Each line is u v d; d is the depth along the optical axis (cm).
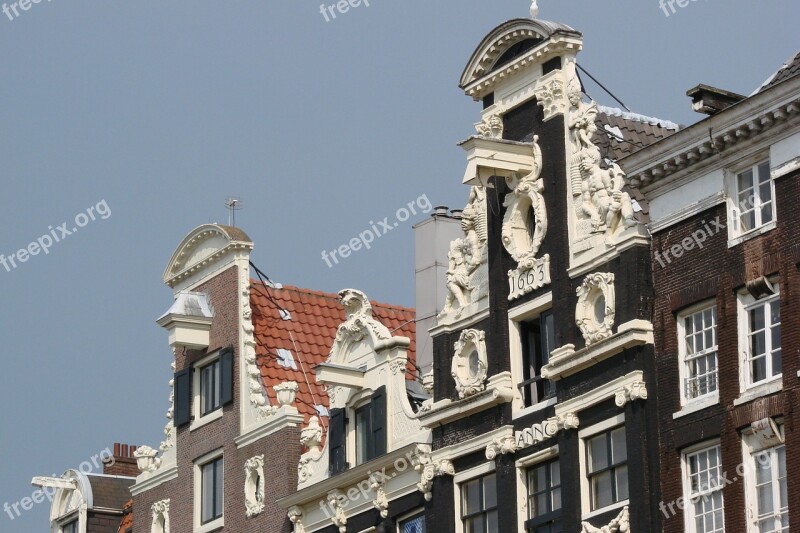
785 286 7094
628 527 7444
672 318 7488
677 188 7569
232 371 9675
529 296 8106
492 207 8338
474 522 8225
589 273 7831
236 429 9581
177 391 10038
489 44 8431
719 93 7675
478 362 8269
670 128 8375
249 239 9794
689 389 7394
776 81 7462
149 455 10250
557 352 7844
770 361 7138
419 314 9312
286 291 9994
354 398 8950
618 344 7569
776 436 7019
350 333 9050
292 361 9694
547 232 8062
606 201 7794
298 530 9081
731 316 7262
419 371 9200
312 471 9106
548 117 8131
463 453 8250
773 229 7181
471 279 8431
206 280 9988
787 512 6962
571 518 7681
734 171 7381
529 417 8006
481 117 8469
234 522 9481
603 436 7681
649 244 7638
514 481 8006
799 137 7131
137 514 10225
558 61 8175
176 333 9831
